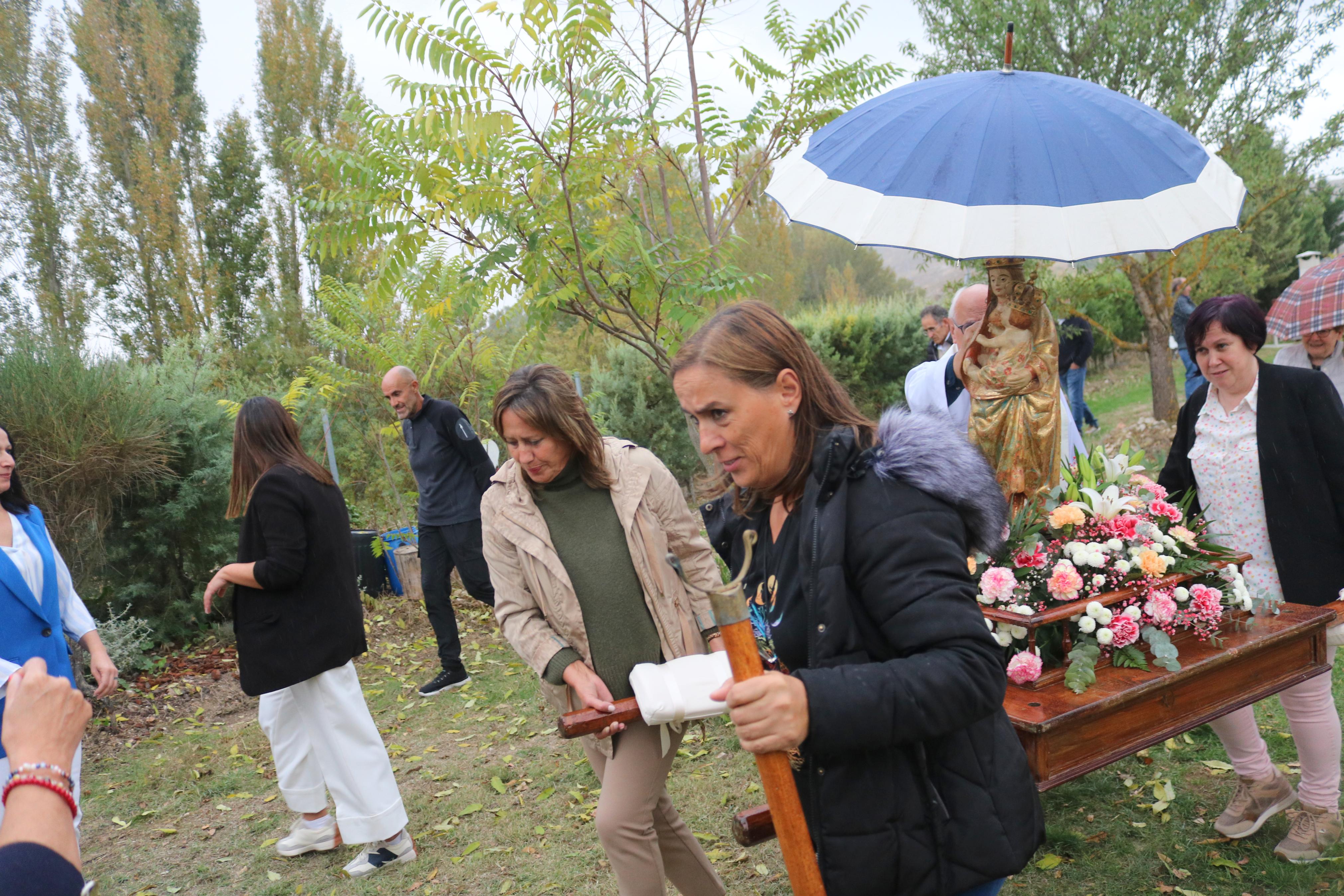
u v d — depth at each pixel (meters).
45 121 24.73
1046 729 1.98
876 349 14.02
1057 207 2.06
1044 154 2.11
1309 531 2.76
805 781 1.46
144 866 3.89
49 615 2.98
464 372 8.89
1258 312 2.86
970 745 1.40
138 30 25.02
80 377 6.50
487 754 4.67
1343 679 4.05
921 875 1.35
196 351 8.94
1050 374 2.63
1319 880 2.73
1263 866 2.84
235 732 5.41
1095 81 11.88
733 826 1.95
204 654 6.86
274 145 25.91
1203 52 11.71
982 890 1.46
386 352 8.51
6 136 24.20
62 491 6.36
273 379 11.79
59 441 6.22
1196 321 2.95
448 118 4.12
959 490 1.30
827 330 14.01
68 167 24.72
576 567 2.45
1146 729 2.23
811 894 1.31
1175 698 2.30
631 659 2.42
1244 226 11.84
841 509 1.34
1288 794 2.97
